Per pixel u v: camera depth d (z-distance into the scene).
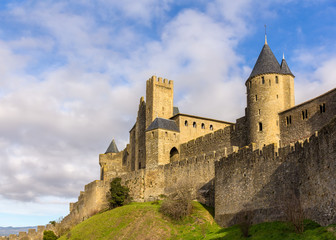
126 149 133.50
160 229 72.56
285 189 54.44
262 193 58.88
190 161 89.56
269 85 81.56
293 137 76.81
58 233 114.50
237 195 64.44
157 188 97.69
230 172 67.25
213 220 70.50
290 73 83.06
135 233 74.31
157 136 103.12
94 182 115.56
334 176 43.34
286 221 52.31
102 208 109.56
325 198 45.03
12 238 124.19
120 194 97.81
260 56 85.62
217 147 94.69
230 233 58.53
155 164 100.88
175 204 76.12
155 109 114.44
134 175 103.31
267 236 50.22
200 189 84.25
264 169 59.38
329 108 70.50
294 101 82.50
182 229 70.69
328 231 41.78
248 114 83.75
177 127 107.44
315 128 72.69
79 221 115.50
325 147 45.59
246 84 85.69
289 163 54.53
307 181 49.56
